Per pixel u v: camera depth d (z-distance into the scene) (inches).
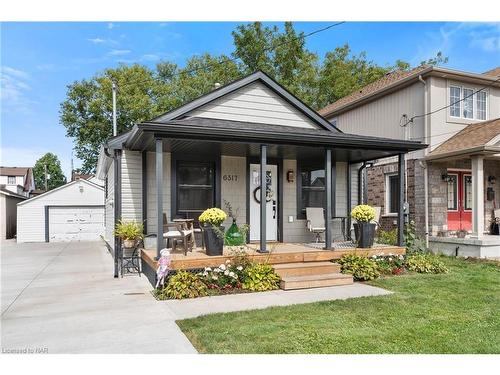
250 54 1070.4
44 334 168.6
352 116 595.5
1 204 788.6
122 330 172.1
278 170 378.9
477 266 344.8
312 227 372.5
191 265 256.8
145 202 328.2
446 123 460.8
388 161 512.1
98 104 1001.5
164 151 333.1
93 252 530.0
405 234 413.7
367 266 289.0
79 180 753.0
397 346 153.1
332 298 228.7
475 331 170.2
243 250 282.0
